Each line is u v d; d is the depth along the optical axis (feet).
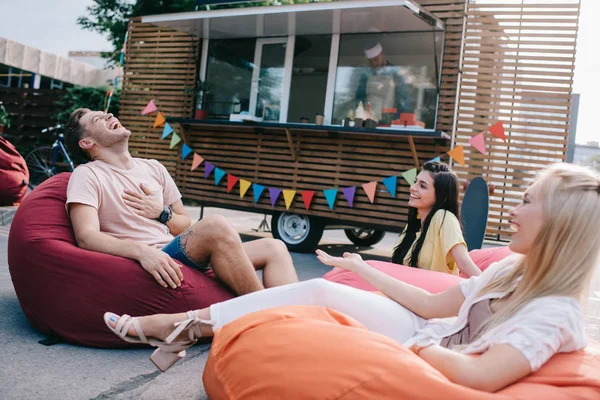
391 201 23.26
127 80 31.22
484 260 11.84
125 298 8.70
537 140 23.72
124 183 10.09
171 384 7.75
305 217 24.89
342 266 7.36
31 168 34.42
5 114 45.03
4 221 22.06
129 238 9.87
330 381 5.18
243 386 5.61
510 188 23.99
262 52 27.91
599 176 5.36
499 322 5.48
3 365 7.72
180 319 7.12
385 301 6.87
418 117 24.86
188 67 29.68
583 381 5.10
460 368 5.15
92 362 8.27
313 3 23.35
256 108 27.96
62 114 44.75
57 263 8.76
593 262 5.28
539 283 5.34
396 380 5.06
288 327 5.80
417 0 24.41
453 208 10.66
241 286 9.18
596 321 14.53
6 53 49.08
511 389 5.08
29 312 9.18
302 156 25.12
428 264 10.44
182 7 51.42
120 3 54.08
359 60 25.96
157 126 29.14
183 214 11.19
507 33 23.90
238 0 25.38
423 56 24.84
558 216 5.23
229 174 26.14
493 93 24.03
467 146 24.38
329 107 26.30
